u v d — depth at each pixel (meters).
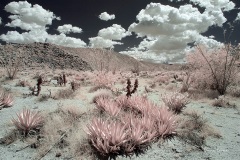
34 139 5.92
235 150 5.67
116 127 5.63
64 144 5.61
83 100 11.10
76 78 24.72
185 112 8.66
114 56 167.88
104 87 15.05
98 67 21.64
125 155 5.28
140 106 7.80
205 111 9.52
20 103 10.56
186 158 5.22
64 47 135.50
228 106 10.57
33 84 18.73
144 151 5.49
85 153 5.20
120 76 30.67
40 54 110.25
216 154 5.44
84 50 144.25
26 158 5.13
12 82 20.38
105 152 5.17
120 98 8.74
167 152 5.46
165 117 6.60
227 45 13.87
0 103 9.41
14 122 6.37
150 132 6.04
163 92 14.66
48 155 5.22
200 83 15.26
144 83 21.58
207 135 6.45
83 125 6.30
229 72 13.91
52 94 12.51
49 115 7.55
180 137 6.21
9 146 5.70
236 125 7.71
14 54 102.44
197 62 14.84
